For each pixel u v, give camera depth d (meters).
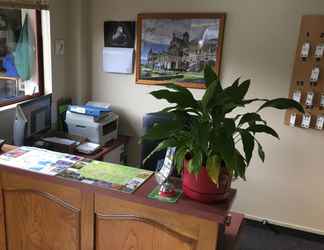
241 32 2.75
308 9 2.54
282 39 2.65
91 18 3.17
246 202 3.03
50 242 1.71
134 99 3.23
